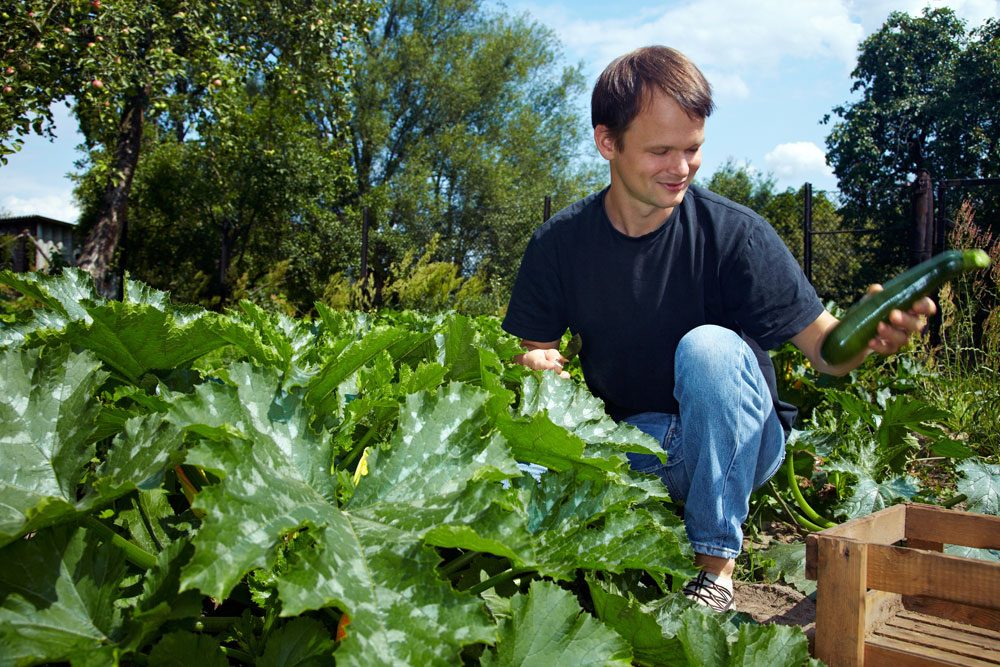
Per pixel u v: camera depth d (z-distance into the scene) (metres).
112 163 14.03
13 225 22.78
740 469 2.03
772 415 2.29
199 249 19.25
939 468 4.58
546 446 1.73
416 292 11.74
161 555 1.18
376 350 1.73
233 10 13.58
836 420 4.41
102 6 10.16
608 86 2.14
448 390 1.50
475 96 30.02
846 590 1.61
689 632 1.39
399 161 30.41
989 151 25.50
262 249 19.14
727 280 2.31
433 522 1.26
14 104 9.70
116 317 1.66
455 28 31.81
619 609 1.42
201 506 1.12
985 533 2.03
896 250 22.98
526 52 32.03
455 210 27.78
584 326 2.50
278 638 1.24
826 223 25.53
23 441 1.31
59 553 1.18
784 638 1.41
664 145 2.07
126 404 1.83
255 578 1.34
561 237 2.49
